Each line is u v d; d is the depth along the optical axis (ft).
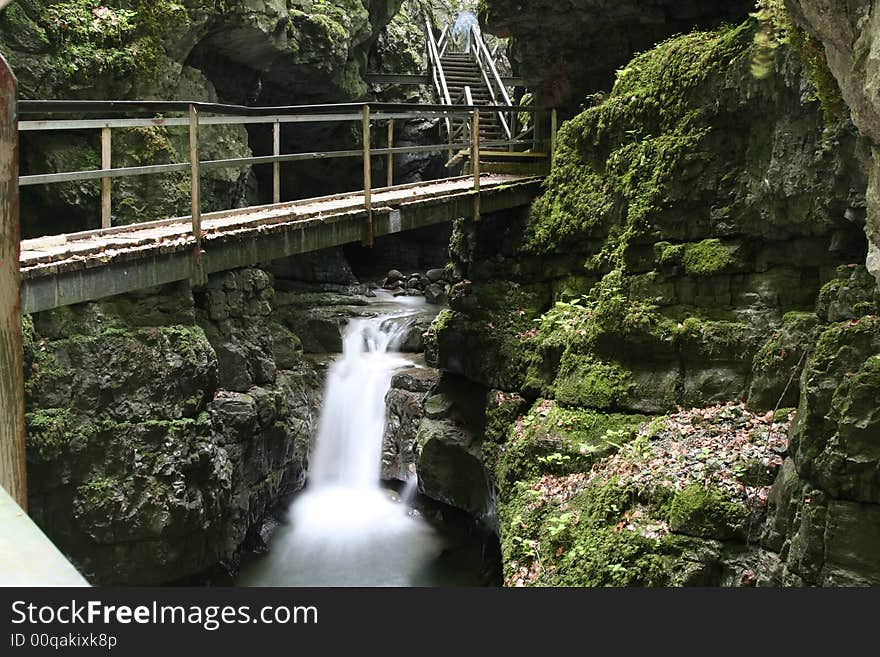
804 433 17.95
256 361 37.76
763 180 23.48
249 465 36.60
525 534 24.91
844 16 12.31
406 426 42.19
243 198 44.04
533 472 27.30
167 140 36.29
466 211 31.99
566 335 29.40
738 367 24.50
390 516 41.50
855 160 20.04
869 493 16.75
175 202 35.78
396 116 30.63
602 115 29.19
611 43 35.12
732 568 19.67
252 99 46.57
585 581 21.18
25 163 32.50
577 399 27.63
